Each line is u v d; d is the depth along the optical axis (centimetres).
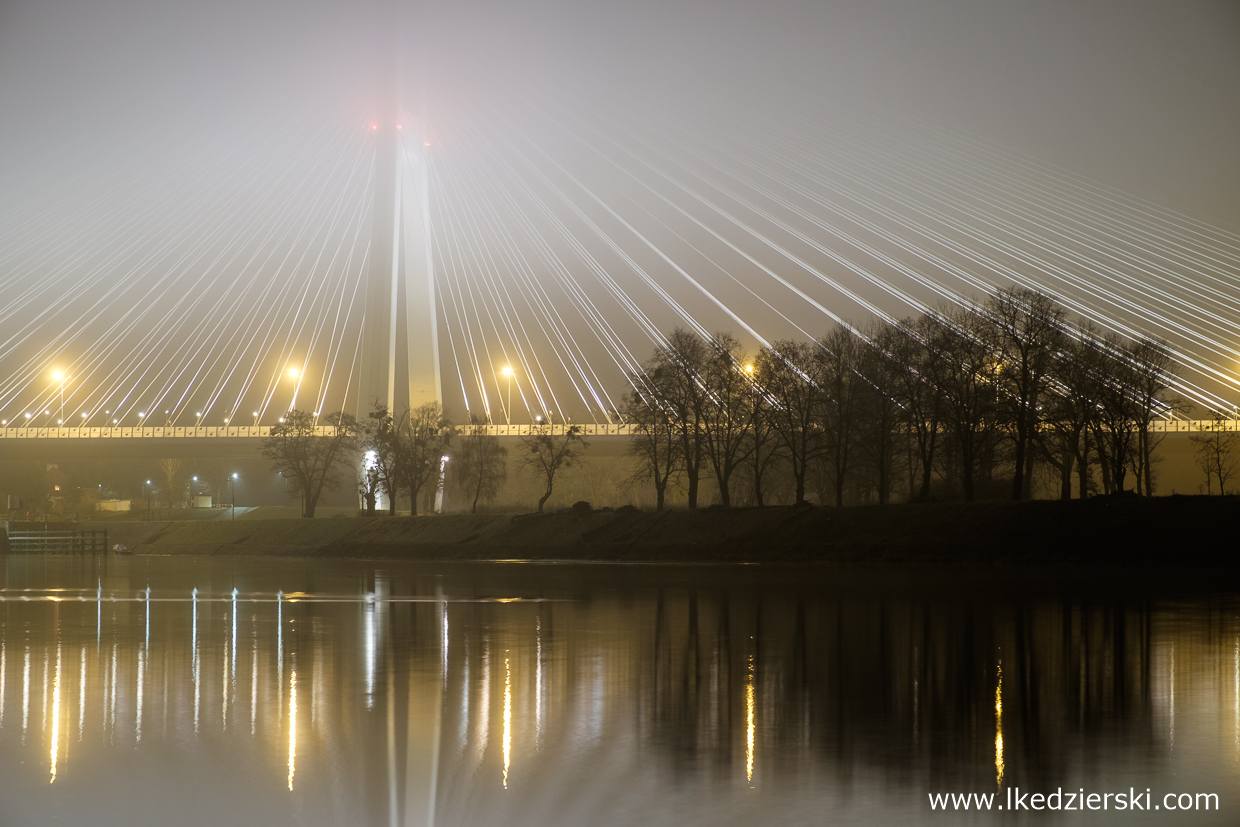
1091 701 1869
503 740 1650
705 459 8662
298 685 2100
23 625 3219
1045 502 5588
